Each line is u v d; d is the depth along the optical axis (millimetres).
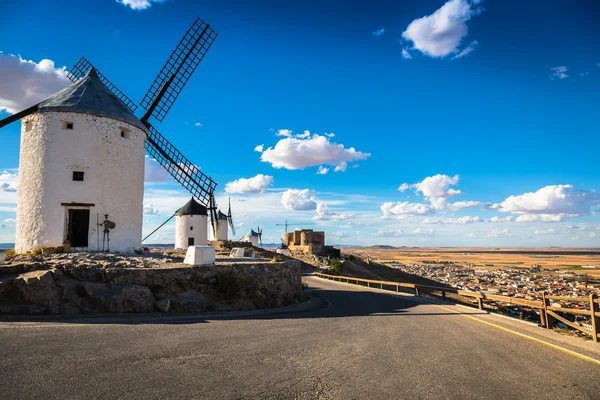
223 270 17266
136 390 5688
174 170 30125
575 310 10984
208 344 8688
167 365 6938
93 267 14398
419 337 10445
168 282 15297
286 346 8844
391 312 16484
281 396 5688
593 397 6004
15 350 7484
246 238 81812
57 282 13195
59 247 18234
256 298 18141
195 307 14945
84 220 20734
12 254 19109
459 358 8180
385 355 8273
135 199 21453
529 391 6211
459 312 16547
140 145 22125
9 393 5402
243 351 8188
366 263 75125
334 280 39969
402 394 5922
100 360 7055
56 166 19016
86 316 12250
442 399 5762
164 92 29672
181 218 50500
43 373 6250
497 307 20359
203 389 5840
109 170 20141
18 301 12070
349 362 7629
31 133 19562
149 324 11039
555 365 7777
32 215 18891
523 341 10133
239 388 5945
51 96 20812
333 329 11477
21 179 19688
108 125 20328
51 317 11742
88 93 20688
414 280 64812
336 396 5770
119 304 13180
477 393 6059
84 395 5434
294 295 21797
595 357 8445
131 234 21016
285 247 76062
